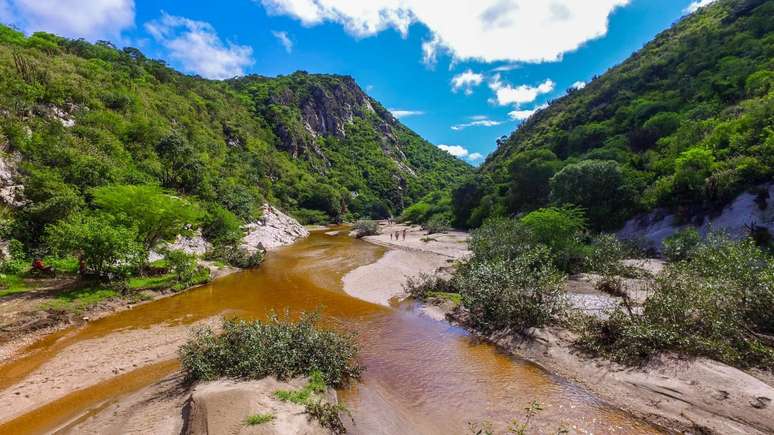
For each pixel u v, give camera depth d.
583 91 74.06
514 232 22.77
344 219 85.75
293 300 19.03
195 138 55.00
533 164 47.16
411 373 11.04
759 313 10.10
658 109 42.69
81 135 30.86
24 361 11.57
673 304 10.38
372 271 26.44
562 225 22.25
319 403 7.76
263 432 6.62
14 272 18.44
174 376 10.16
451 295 18.02
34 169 23.38
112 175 26.80
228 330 10.32
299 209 75.50
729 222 22.17
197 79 96.19
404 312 17.16
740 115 28.34
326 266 28.83
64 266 19.80
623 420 8.37
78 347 12.62
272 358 9.38
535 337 12.48
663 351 9.95
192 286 21.34
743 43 43.38
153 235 23.89
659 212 27.72
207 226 32.66
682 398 8.48
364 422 8.21
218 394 7.86
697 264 12.23
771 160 21.72
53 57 41.34
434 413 8.94
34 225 20.73
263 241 39.69
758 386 8.02
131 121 40.12
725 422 7.61
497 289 14.29
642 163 34.94
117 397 9.33
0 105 26.33
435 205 76.12
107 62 55.94
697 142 30.25
